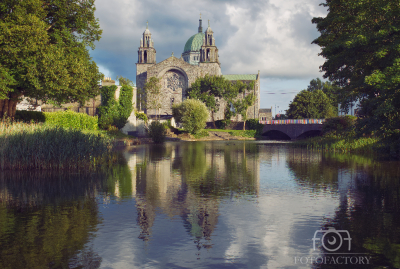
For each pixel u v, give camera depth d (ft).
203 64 366.84
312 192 38.60
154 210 30.30
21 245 21.43
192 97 301.63
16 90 79.10
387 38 69.10
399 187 41.14
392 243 21.84
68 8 86.48
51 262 18.94
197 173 54.90
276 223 26.30
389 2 67.21
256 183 44.93
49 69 71.77
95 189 40.09
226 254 20.21
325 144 116.16
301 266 18.60
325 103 359.05
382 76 62.64
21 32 67.87
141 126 196.24
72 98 97.71
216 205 32.27
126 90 164.86
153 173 54.24
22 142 55.77
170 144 160.66
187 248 21.11
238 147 136.98
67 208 30.89
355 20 76.43
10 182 44.47
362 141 100.48
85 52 95.25
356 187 41.42
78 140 58.80
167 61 346.95
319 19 104.78
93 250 20.70
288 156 88.17
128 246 21.38
